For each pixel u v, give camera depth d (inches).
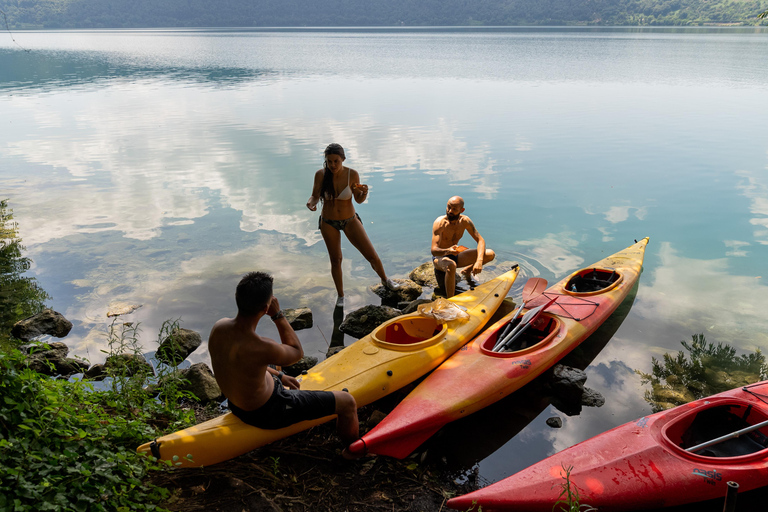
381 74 1391.5
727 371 208.1
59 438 116.5
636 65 1537.9
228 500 128.8
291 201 421.4
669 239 337.7
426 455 162.1
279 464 147.9
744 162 506.6
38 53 2285.9
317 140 615.8
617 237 340.5
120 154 565.9
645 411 185.9
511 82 1170.6
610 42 2866.6
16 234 352.5
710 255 315.6
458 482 151.6
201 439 139.4
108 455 118.2
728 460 136.9
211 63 1808.6
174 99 953.5
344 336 237.6
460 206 264.2
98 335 232.7
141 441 138.3
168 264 309.1
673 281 283.6
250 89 1095.0
